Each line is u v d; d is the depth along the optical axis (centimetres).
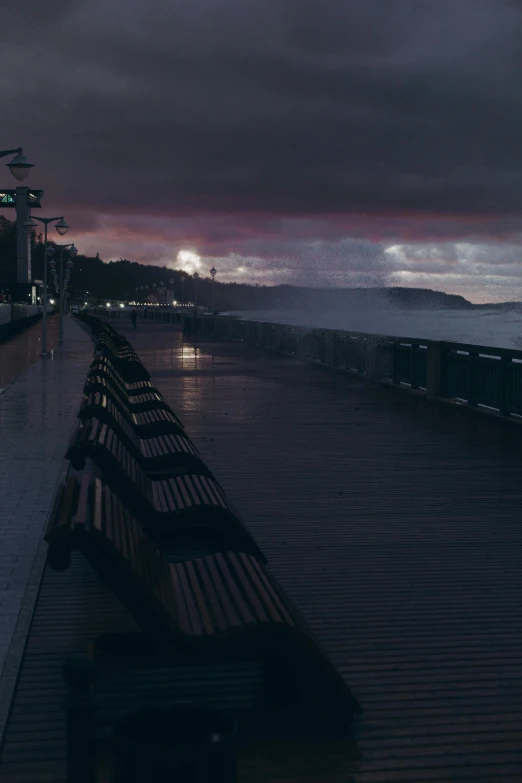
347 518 709
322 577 547
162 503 572
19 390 1700
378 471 924
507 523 694
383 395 1739
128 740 233
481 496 797
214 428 1253
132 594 329
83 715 219
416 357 1744
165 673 389
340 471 922
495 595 513
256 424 1299
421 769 313
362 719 352
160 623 332
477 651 426
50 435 1117
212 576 409
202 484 605
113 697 364
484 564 578
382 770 312
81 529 329
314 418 1374
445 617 475
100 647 372
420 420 1359
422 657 417
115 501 424
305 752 325
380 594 514
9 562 561
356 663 409
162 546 586
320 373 2283
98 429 585
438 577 549
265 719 349
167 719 250
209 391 1797
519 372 1268
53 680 385
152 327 6216
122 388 1033
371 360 2008
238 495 797
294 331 2950
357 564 576
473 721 350
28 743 329
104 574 331
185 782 228
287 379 2103
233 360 2789
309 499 782
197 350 3359
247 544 548
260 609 352
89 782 220
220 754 229
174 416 923
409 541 636
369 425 1298
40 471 878
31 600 485
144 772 228
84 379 1958
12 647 416
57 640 432
